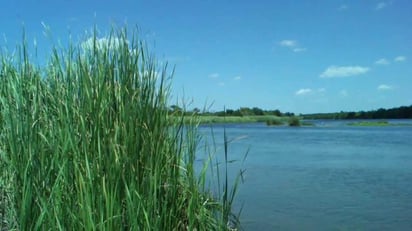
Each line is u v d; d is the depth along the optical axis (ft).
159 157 15.39
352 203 41.75
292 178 57.31
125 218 14.02
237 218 18.89
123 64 15.62
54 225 13.08
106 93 15.03
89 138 14.56
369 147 117.60
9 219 14.99
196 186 16.66
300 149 108.88
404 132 237.86
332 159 83.97
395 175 61.82
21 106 15.40
